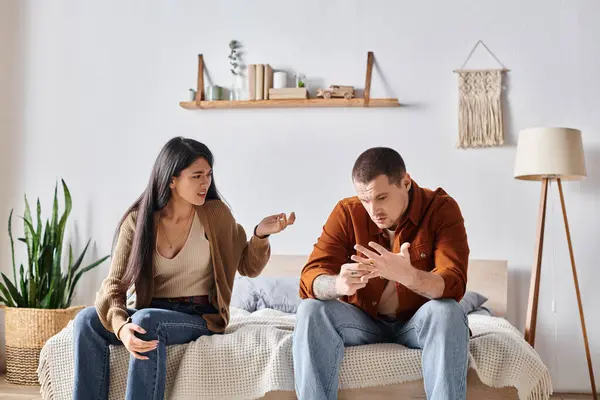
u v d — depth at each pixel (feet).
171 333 7.18
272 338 7.28
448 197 7.54
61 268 13.73
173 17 13.76
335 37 13.21
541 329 12.26
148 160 13.65
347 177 13.07
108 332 7.41
